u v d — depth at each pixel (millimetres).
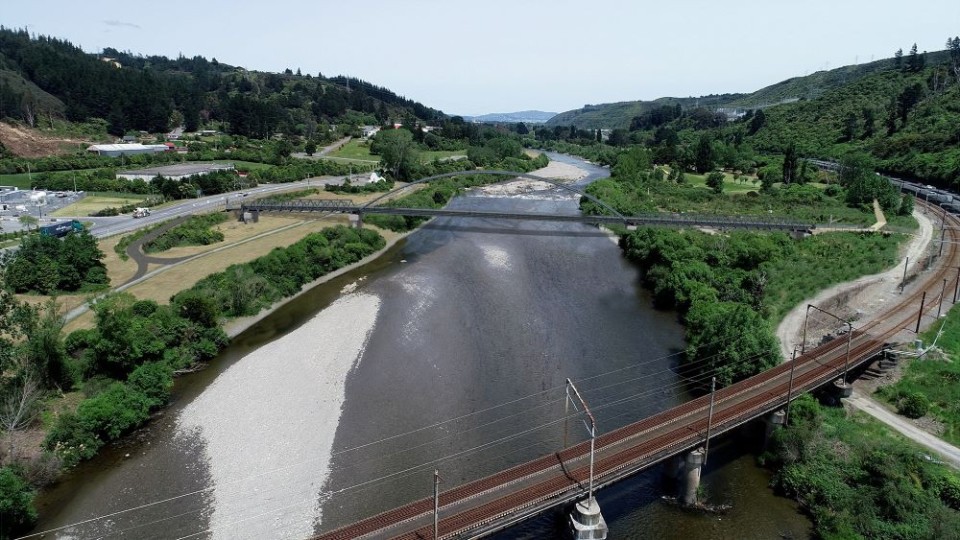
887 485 34875
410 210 105625
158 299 63812
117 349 48812
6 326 44531
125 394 45062
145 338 51000
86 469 39812
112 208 108688
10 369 44156
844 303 67062
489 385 51188
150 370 47906
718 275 72250
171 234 89125
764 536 34062
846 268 77062
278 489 37625
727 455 42469
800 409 42438
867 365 52312
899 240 92125
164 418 46125
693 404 43188
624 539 33844
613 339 61125
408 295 73312
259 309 68438
